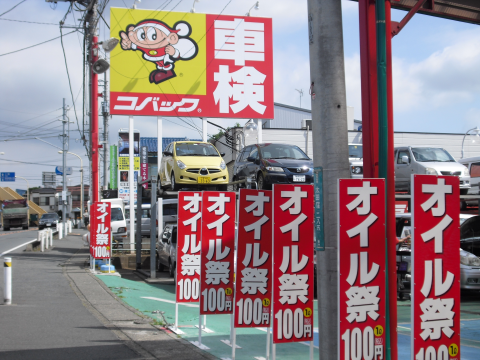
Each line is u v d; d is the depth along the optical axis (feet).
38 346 20.26
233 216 22.66
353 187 14.03
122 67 67.51
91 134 57.36
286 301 17.22
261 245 19.83
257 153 50.65
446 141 112.47
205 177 54.34
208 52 69.77
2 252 69.46
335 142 14.80
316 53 15.10
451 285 13.25
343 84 15.05
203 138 69.77
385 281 14.12
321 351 15.05
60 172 178.70
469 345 22.89
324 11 15.02
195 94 69.15
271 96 71.15
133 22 68.08
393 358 14.37
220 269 22.26
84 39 58.03
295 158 49.60
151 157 136.36
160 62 68.49
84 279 41.83
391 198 15.01
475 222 39.52
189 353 19.74
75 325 24.49
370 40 15.81
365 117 15.70
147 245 70.38
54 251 71.56
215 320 28.55
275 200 17.25
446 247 13.30
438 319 13.14
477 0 25.34
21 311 27.55
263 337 24.34
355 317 13.87
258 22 71.26
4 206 159.94
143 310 30.35
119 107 67.31
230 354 20.65
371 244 14.07
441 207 13.29
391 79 15.44
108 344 20.90
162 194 64.44
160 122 68.90
